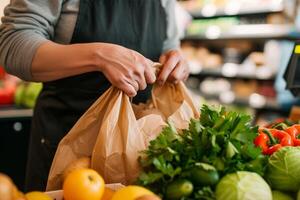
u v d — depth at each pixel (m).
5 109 2.60
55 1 1.09
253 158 0.75
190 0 4.32
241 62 3.91
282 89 3.34
